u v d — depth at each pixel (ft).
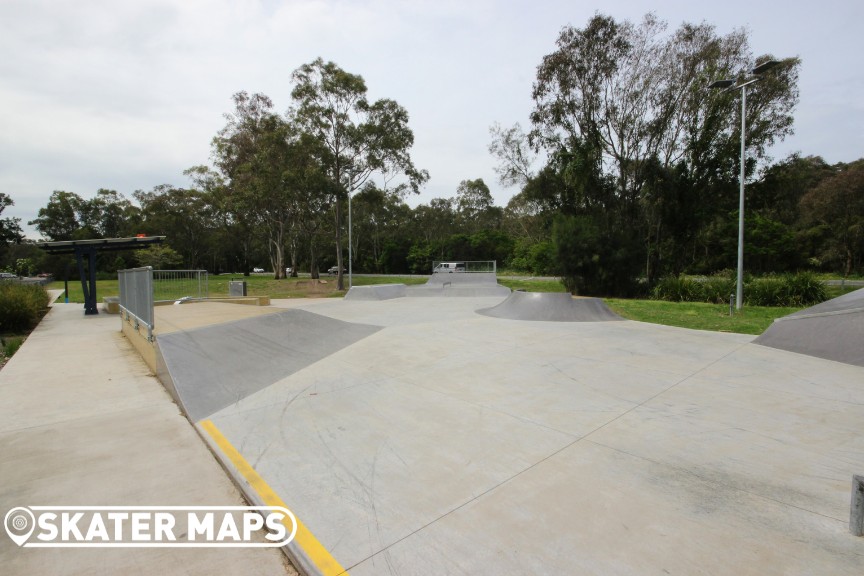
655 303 45.93
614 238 62.18
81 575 6.82
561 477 9.41
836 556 6.77
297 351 21.47
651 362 19.60
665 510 8.13
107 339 28.96
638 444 11.11
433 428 12.27
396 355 21.15
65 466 10.53
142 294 21.54
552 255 66.69
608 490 8.86
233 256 184.24
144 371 20.03
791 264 109.81
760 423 12.51
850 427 12.21
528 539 7.29
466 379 17.07
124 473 10.18
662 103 61.16
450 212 191.72
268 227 110.93
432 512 8.15
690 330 28.25
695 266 105.70
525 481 9.26
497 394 15.23
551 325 30.09
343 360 20.44
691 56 58.85
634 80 62.03
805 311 24.45
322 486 9.20
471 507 8.29
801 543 7.12
